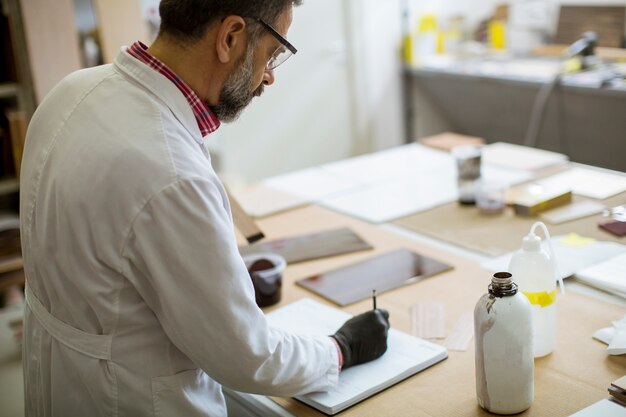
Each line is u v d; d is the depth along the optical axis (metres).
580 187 2.10
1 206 3.23
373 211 2.11
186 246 1.03
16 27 2.91
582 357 1.28
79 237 1.07
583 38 3.43
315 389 1.19
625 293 1.47
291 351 1.15
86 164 1.07
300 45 4.13
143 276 1.08
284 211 2.21
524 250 1.28
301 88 4.21
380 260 1.77
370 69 4.32
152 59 1.12
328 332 1.42
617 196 2.01
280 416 1.21
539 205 1.94
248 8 1.06
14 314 2.22
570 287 1.54
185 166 1.05
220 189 1.11
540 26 3.77
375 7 4.23
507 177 2.26
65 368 1.19
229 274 1.05
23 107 2.99
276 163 4.26
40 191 1.14
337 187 2.37
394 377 1.25
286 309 1.54
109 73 1.16
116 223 1.04
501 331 1.09
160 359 1.14
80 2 3.06
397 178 2.40
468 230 1.90
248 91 1.14
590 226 1.83
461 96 3.97
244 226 1.68
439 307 1.50
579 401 1.15
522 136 3.71
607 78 3.16
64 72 2.99
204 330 1.05
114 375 1.13
